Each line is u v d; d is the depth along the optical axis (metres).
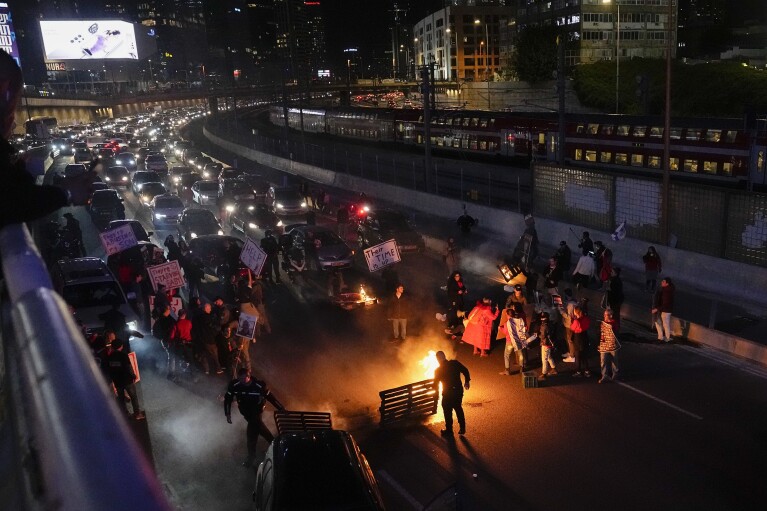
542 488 11.14
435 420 13.73
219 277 23.78
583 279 21.77
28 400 0.67
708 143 36.81
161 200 34.06
